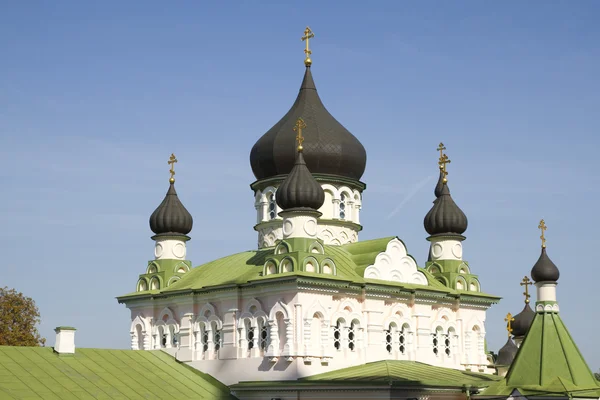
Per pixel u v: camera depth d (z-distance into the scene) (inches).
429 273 3609.7
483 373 3486.7
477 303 3639.3
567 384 2645.2
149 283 3649.1
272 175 3676.2
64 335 3093.0
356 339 3191.4
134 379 3093.0
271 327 3070.9
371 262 3292.3
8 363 2908.5
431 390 2896.2
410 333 3376.0
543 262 2874.0
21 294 4704.7
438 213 3705.7
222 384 3206.2
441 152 3809.1
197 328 3373.5
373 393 2802.7
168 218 3693.4
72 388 2869.1
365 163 3769.7
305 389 2945.4
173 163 3789.4
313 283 3041.3
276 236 3622.0
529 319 4060.0
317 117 3681.1
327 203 3617.1
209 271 3545.8
